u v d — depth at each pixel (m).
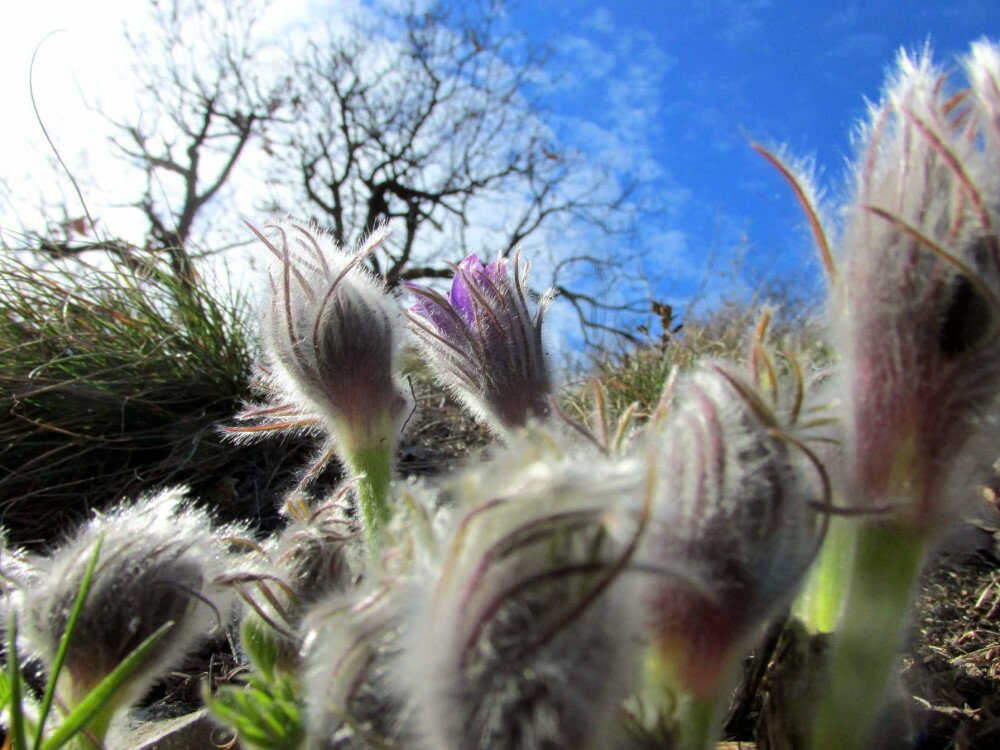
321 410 0.10
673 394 0.07
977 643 0.12
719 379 0.06
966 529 0.08
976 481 0.06
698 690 0.05
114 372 0.24
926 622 0.12
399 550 0.06
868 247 0.06
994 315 0.06
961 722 0.09
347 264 0.10
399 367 0.11
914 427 0.06
